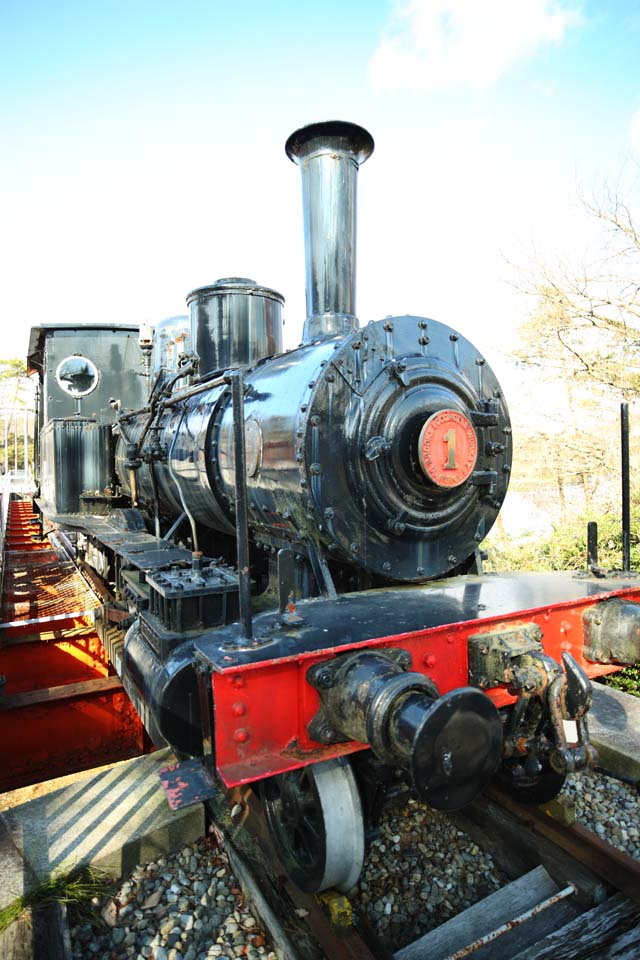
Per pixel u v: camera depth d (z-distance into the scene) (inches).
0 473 1213.7
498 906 102.4
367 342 120.0
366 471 115.3
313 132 146.3
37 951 93.2
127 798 128.3
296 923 99.0
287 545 135.8
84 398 299.3
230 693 83.9
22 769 198.4
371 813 109.0
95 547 259.9
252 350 187.2
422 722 75.2
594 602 116.8
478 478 128.6
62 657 226.8
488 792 128.0
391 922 103.8
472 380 134.4
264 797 110.6
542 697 98.3
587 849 109.3
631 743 141.8
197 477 159.9
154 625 126.6
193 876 114.7
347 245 149.3
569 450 387.5
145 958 97.0
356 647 88.7
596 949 91.6
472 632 101.7
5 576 317.7
